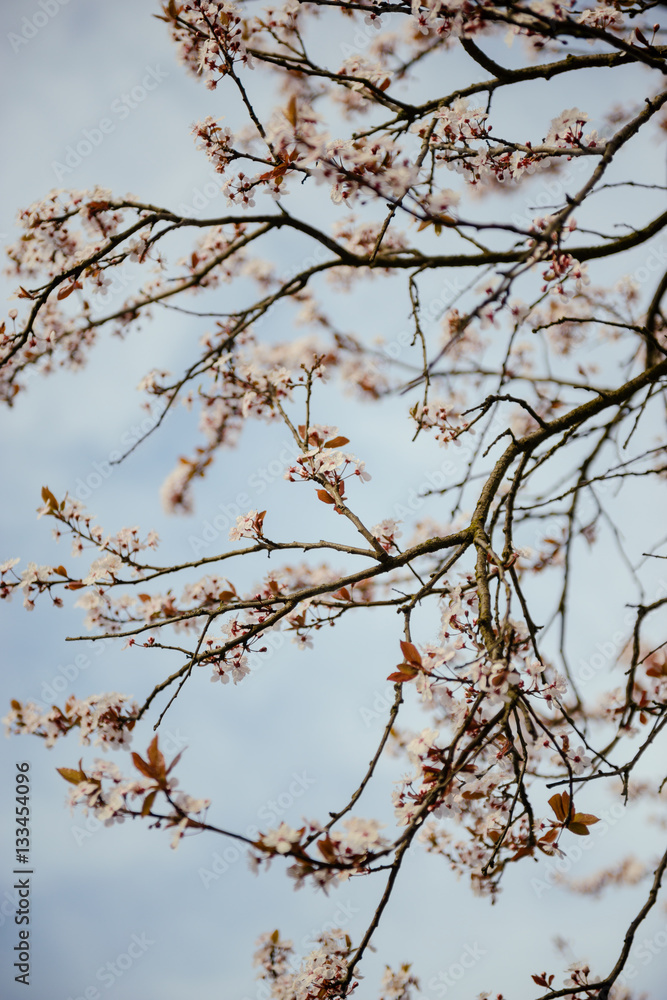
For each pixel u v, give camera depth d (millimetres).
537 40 2752
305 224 3828
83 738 2588
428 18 2592
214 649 2777
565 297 2750
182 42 3490
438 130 2988
